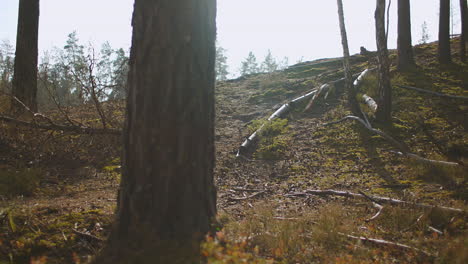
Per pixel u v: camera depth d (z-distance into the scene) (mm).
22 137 9938
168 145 3861
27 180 7609
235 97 17719
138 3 3979
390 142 10617
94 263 3846
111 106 11227
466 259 4027
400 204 6195
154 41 3867
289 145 11602
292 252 4430
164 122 3854
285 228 4934
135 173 3957
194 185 3961
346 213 6078
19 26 11500
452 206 6066
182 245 3727
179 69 3869
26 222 5102
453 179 7695
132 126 3996
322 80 17625
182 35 3873
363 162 9672
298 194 7715
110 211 5824
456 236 4902
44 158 9734
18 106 10617
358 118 11945
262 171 9867
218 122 14461
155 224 3844
